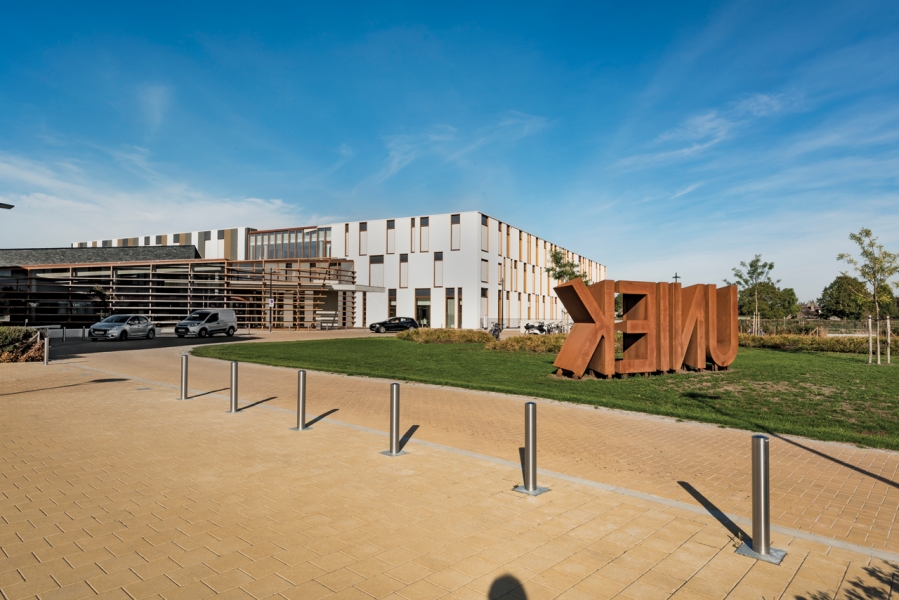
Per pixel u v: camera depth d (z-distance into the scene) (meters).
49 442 7.31
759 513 4.17
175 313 43.69
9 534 4.27
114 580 3.54
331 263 53.84
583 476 6.25
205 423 8.67
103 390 12.06
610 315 14.74
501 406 10.78
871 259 20.36
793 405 11.17
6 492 5.28
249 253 62.78
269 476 5.94
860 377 15.57
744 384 14.04
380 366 17.77
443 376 15.17
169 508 4.91
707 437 8.36
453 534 4.45
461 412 10.12
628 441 8.02
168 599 3.31
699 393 12.57
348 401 11.17
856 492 5.84
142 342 29.30
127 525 4.49
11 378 14.04
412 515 4.86
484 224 52.22
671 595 3.51
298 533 4.40
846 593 3.56
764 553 4.14
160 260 43.34
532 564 3.94
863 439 8.03
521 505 5.18
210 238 64.88
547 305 67.69
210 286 43.78
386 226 54.31
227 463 6.41
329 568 3.80
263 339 32.78
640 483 6.03
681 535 4.53
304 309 48.91
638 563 3.98
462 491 5.55
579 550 4.19
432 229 52.16
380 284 54.28
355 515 4.83
